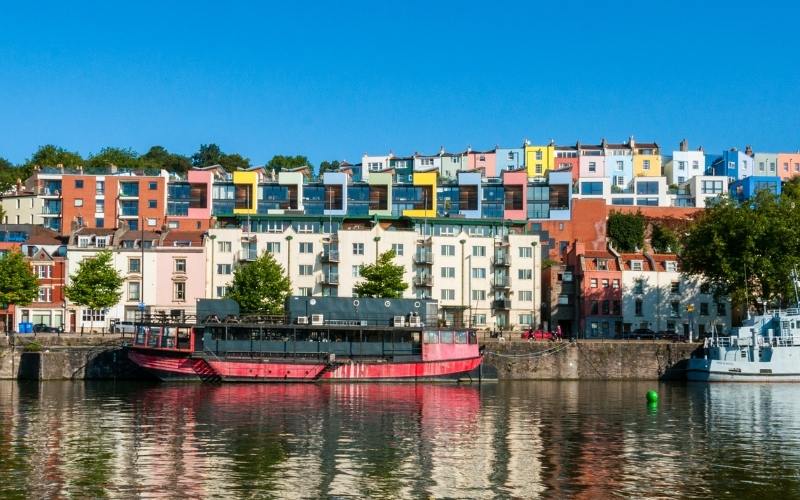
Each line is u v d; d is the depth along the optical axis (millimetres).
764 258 116062
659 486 43500
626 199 192125
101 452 50438
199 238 136000
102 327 127500
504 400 80250
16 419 63312
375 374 96938
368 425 61750
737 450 53250
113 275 117812
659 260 140250
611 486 43344
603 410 72688
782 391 93062
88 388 87625
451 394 85562
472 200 162250
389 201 160750
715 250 119688
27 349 97438
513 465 48000
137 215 157250
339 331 97438
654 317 137500
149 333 95438
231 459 48719
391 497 40844
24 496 40531
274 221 142000
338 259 133375
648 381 108125
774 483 44312
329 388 89938
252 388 88625
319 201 160875
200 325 93562
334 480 43969
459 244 136125
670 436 58500
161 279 130875
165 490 41625
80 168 164125
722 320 137250
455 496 41156
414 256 135000
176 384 92312
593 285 137500
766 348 105000
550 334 123438
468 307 130875
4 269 117438
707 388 97125
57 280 130125
